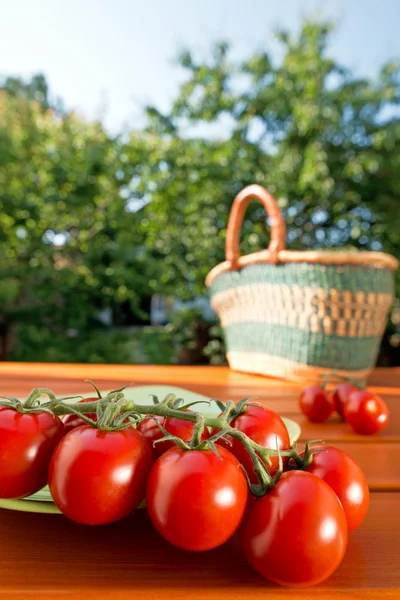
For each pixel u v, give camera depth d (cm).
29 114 398
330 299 134
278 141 424
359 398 85
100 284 382
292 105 418
